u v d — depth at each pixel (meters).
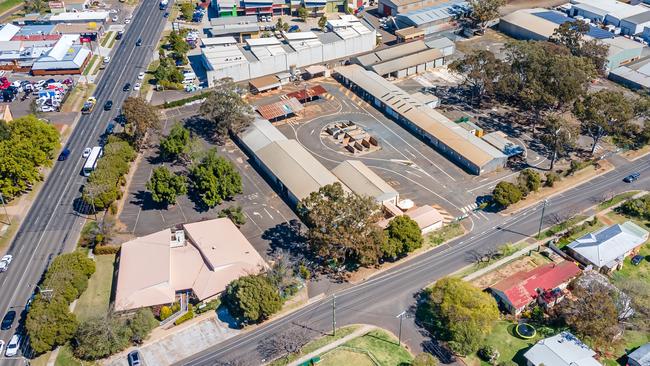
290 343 135.75
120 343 132.50
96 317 134.75
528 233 168.25
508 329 140.00
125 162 189.38
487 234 168.25
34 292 149.38
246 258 154.62
